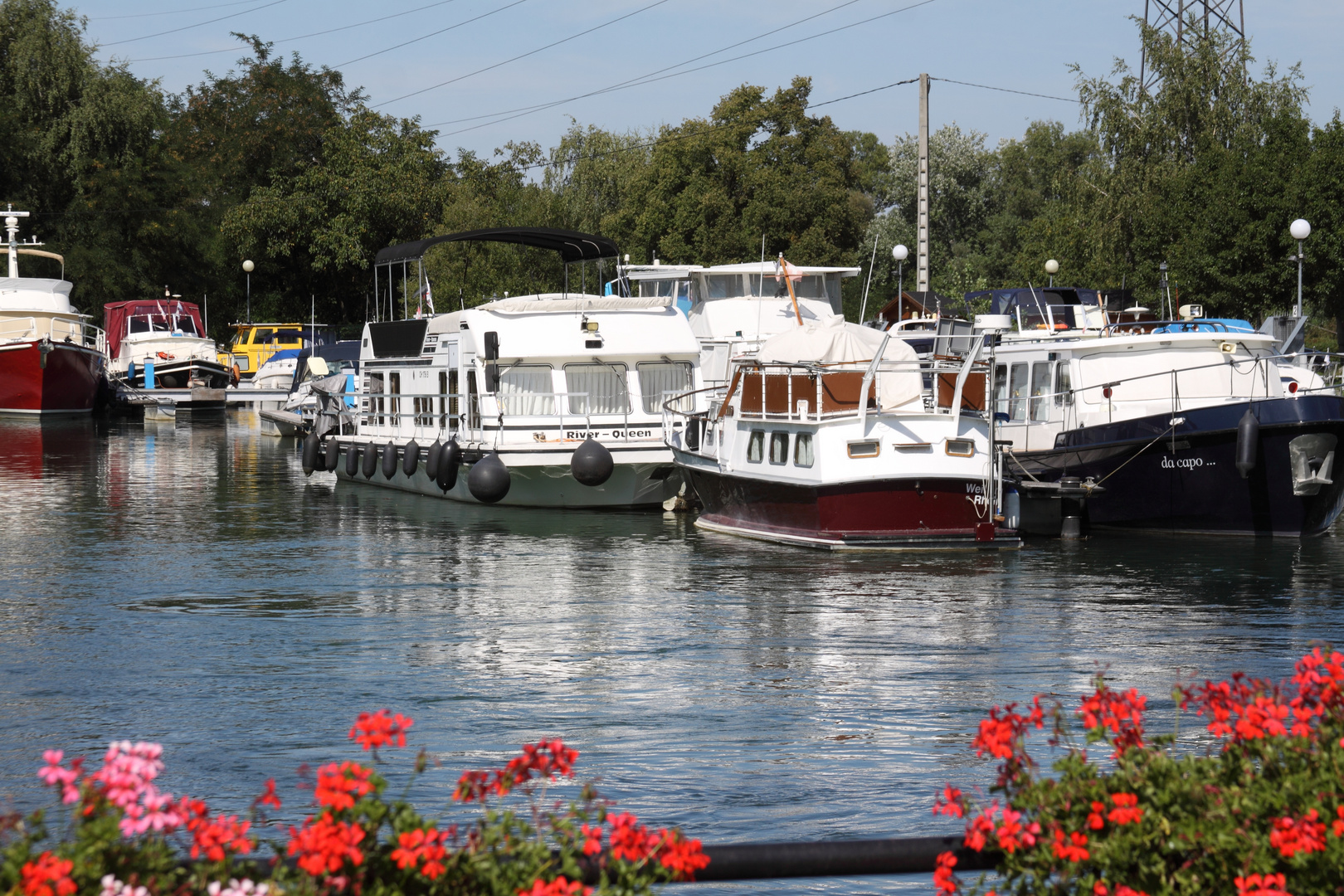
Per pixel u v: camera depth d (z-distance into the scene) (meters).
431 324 45.97
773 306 52.59
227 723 18.55
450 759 16.86
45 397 86.25
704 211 108.31
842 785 15.68
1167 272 75.25
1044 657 22.31
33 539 37.28
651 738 17.67
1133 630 24.41
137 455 65.94
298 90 131.75
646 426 41.69
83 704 19.56
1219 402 36.94
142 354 96.69
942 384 35.81
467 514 42.44
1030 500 37.28
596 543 36.19
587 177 124.44
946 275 104.81
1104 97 81.00
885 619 25.48
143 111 126.62
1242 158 74.06
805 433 33.38
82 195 124.88
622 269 54.59
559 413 41.44
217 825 7.29
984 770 16.16
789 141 110.94
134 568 32.34
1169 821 7.78
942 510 33.19
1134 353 37.28
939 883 7.91
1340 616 25.58
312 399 63.38
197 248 129.12
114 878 6.91
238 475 55.78
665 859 7.61
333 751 17.20
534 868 7.48
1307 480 33.38
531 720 18.64
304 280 129.50
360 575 31.28
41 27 124.69
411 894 7.24
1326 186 70.38
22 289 89.94
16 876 6.78
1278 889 7.25
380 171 113.19
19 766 16.55
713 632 24.50
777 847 8.06
